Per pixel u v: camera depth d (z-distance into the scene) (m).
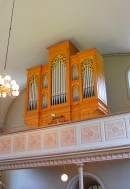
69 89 11.45
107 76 13.05
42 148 9.96
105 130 8.84
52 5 10.12
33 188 12.16
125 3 9.38
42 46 12.77
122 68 12.88
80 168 8.97
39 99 12.18
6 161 10.67
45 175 12.01
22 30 11.35
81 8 10.23
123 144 8.30
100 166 10.75
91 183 12.31
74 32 11.86
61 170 11.62
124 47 12.42
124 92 12.29
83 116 10.69
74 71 11.87
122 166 10.34
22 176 12.82
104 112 11.05
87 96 10.88
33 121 11.95
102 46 12.68
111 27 11.06
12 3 9.76
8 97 15.84
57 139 9.74
